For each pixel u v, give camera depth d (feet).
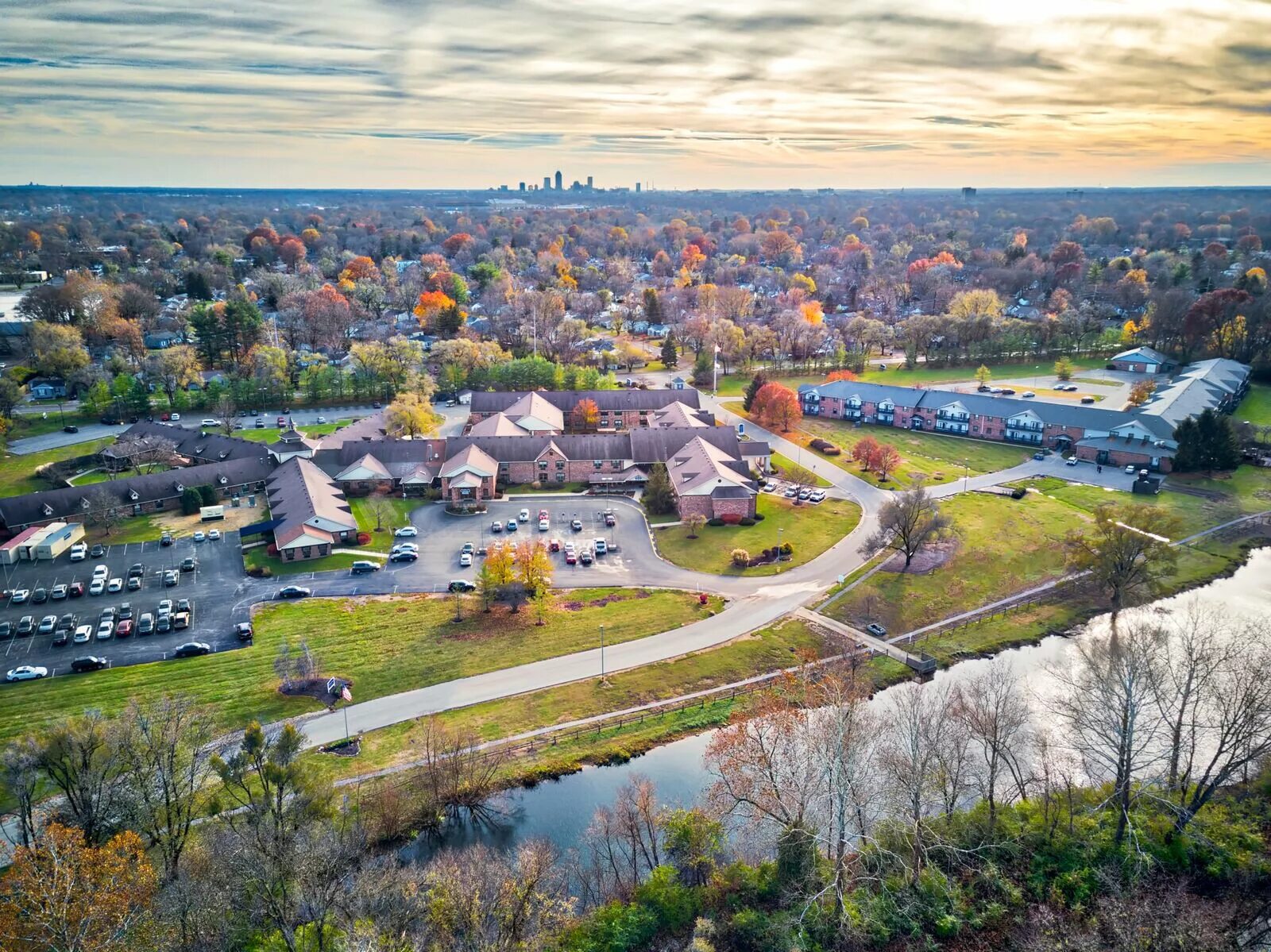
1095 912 191.11
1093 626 324.19
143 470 483.10
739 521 416.67
